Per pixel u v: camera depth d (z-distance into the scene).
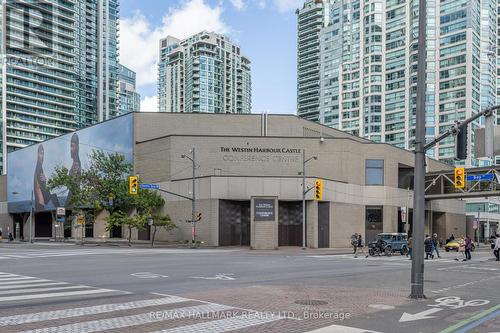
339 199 54.75
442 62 130.62
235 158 54.28
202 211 50.56
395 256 37.81
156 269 20.94
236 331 8.50
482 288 16.05
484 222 113.31
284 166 54.50
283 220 52.94
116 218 51.84
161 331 8.38
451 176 63.75
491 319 10.28
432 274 21.64
